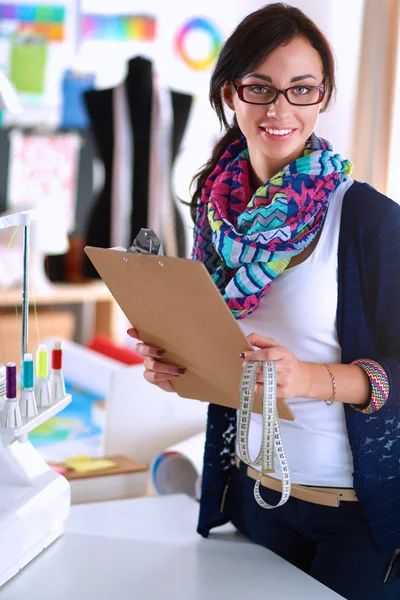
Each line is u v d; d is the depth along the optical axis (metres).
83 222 4.69
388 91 3.12
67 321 4.59
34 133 4.58
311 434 1.52
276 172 1.58
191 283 1.25
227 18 4.54
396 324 1.44
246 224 1.53
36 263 4.46
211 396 1.55
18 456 1.57
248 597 1.41
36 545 1.55
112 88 4.30
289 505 1.56
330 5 3.71
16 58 4.55
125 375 2.56
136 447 2.61
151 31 4.67
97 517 1.75
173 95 4.34
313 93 1.48
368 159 3.19
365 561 1.50
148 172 4.34
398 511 1.49
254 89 1.48
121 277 1.39
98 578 1.47
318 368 1.40
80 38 4.62
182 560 1.56
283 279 1.50
